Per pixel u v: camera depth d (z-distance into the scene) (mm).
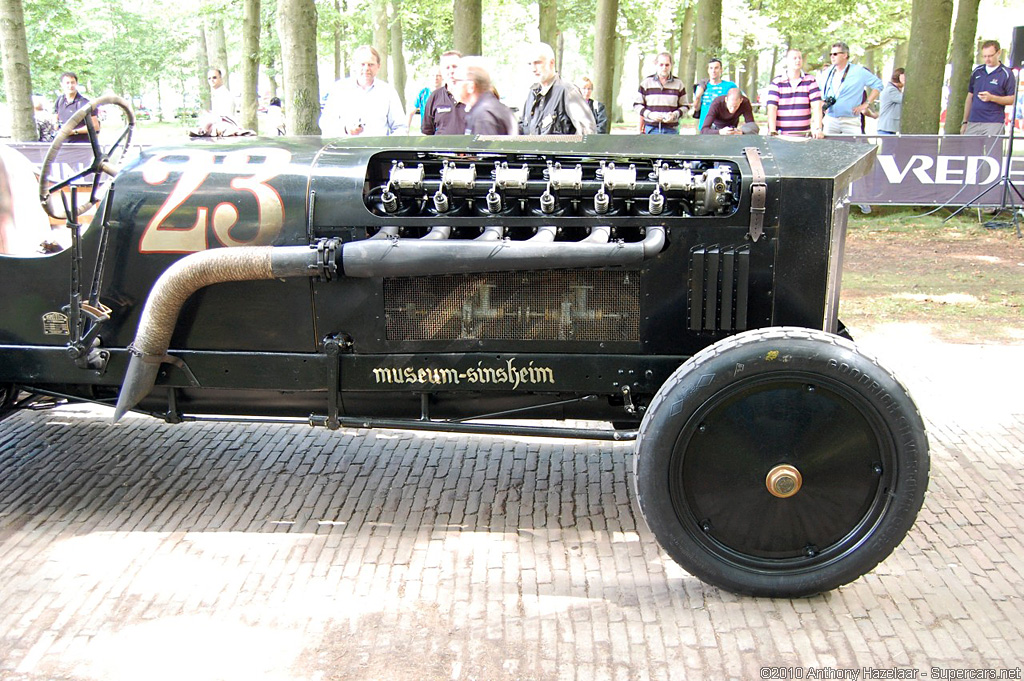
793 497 2840
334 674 2633
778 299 3008
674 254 3021
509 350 3168
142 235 3189
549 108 5691
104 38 29531
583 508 3701
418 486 3914
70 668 2654
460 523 3568
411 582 3117
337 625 2865
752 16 22406
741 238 2982
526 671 2639
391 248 2973
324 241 3020
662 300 3062
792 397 2762
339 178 3109
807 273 2979
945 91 21312
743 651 2719
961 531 3471
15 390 3580
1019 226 9789
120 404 3166
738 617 2887
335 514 3645
